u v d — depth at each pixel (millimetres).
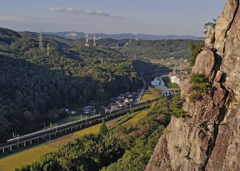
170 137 61031
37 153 132625
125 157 103125
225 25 53812
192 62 70938
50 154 111938
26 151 135500
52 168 100125
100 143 123875
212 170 49281
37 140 153250
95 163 112938
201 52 58125
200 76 55344
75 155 109625
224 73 53281
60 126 173500
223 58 53938
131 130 149625
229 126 49562
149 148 97125
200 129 52281
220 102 51750
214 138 51156
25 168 99250
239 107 48938
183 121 57062
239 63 50469
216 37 56406
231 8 52750
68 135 165125
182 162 54094
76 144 124688
